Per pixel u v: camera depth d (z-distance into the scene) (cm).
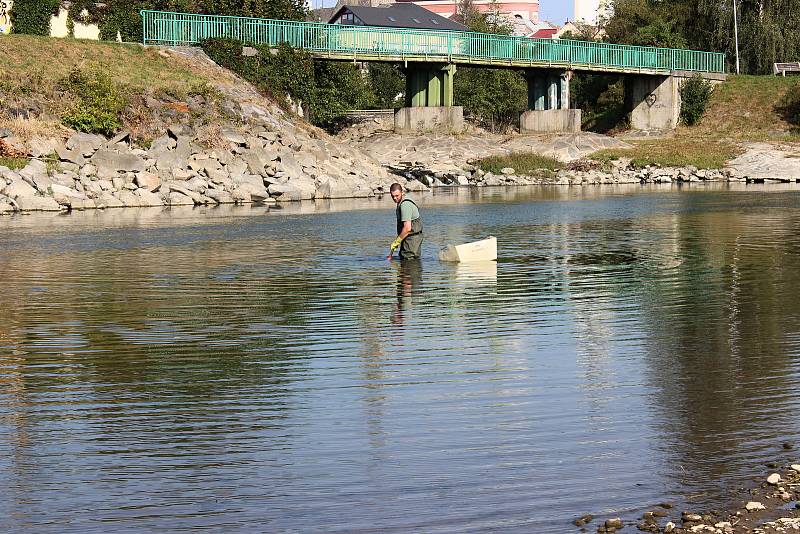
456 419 1121
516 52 7819
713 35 9881
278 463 989
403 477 950
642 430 1075
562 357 1412
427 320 1689
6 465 990
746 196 4991
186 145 4831
